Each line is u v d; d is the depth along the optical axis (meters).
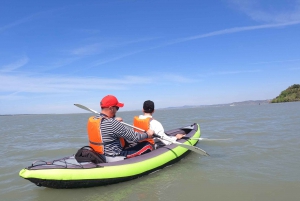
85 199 3.20
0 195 3.46
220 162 4.79
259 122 11.81
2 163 5.32
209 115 21.84
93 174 3.47
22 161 5.48
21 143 8.26
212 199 3.11
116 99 3.83
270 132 8.16
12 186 3.82
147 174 4.12
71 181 3.37
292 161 4.59
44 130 13.21
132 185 3.67
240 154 5.34
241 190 3.35
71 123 19.33
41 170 3.23
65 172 3.31
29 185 3.83
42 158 5.78
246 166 4.43
